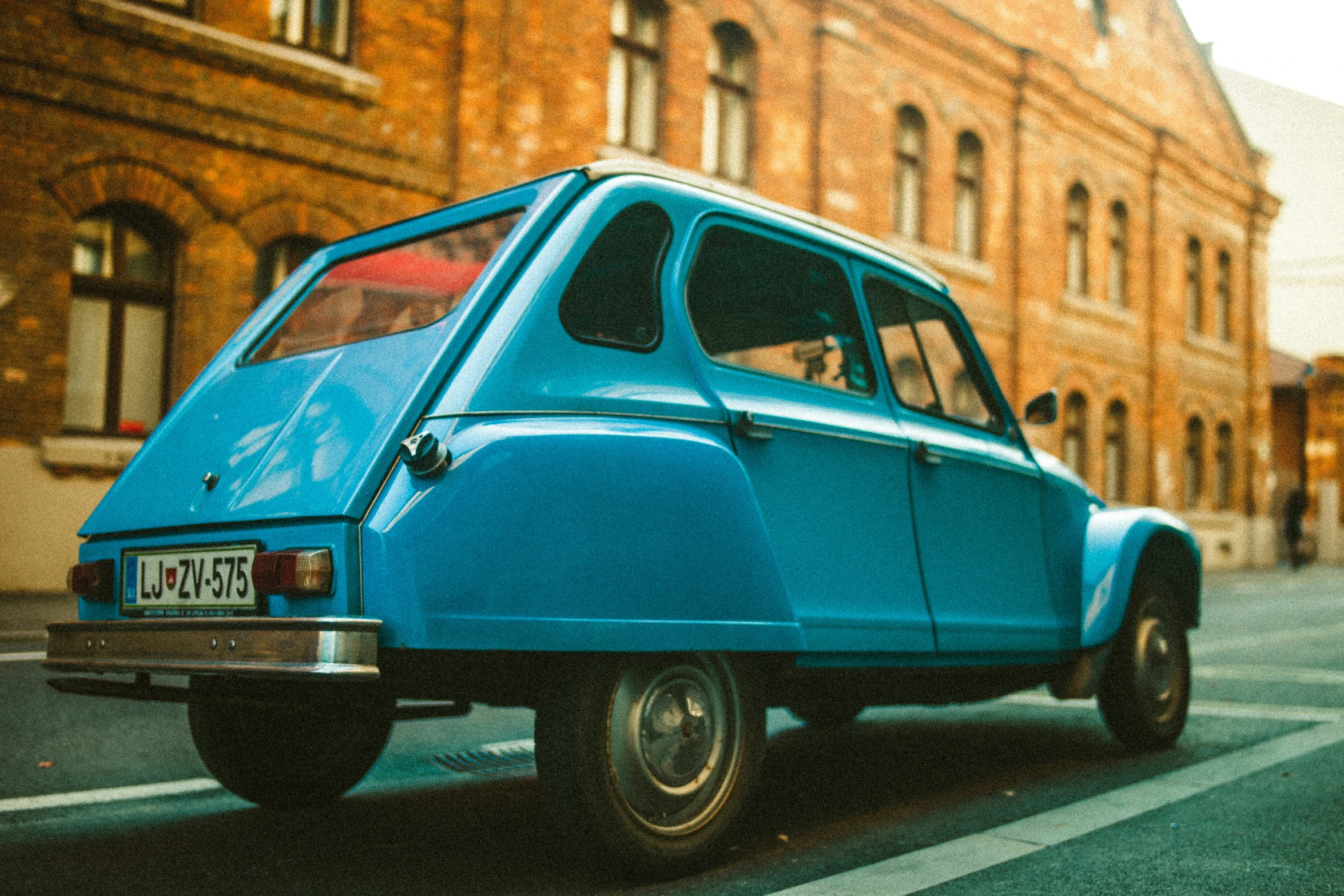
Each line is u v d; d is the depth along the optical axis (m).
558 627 2.54
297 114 10.84
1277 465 37.03
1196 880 2.84
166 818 3.54
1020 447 4.39
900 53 17.88
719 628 2.84
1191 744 4.74
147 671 2.66
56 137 9.47
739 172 15.54
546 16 12.93
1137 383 23.47
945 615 3.63
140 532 2.91
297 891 2.77
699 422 2.99
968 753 4.67
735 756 2.96
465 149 12.02
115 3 9.59
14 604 8.31
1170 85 24.89
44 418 9.43
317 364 3.00
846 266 3.75
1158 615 4.65
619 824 2.67
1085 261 22.19
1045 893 2.73
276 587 2.47
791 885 2.80
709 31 14.93
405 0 11.68
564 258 2.84
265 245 10.84
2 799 3.74
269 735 3.51
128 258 10.15
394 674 2.62
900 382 3.82
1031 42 20.88
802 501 3.21
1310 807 3.60
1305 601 14.36
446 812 3.63
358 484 2.45
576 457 2.64
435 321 2.82
